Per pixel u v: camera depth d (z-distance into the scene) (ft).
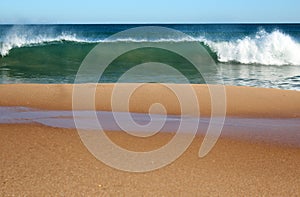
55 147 14.93
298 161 14.25
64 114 21.91
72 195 11.00
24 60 53.72
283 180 12.46
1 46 57.77
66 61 52.80
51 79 39.04
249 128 19.34
